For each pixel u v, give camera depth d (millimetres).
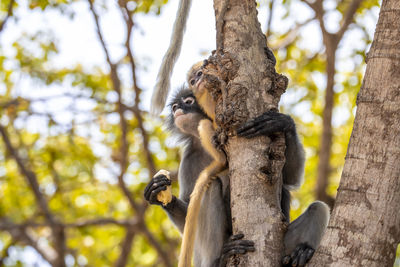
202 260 8055
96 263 16781
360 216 4793
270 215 5254
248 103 5590
